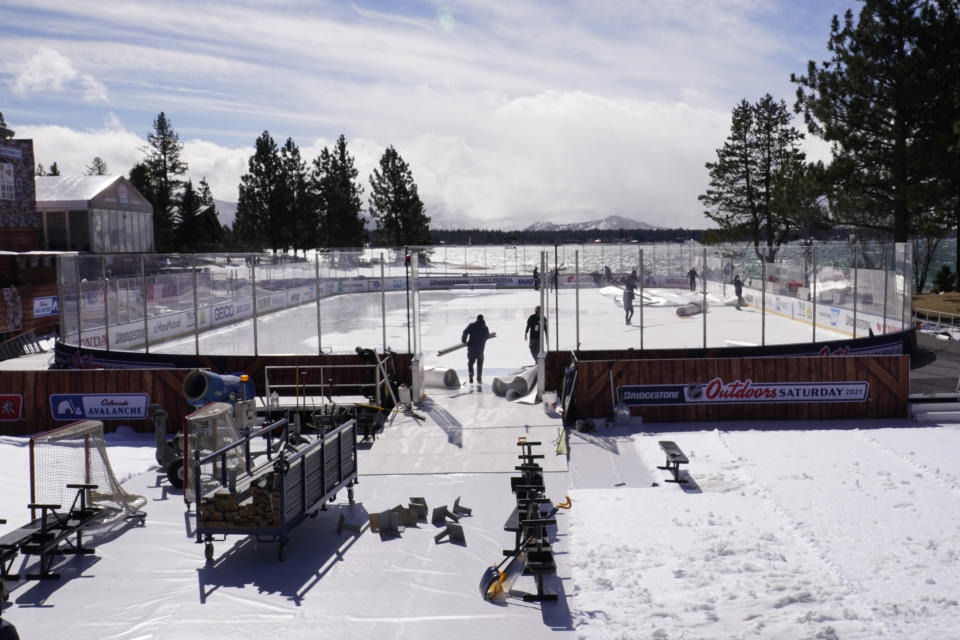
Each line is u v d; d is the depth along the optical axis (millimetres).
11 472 13352
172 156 105625
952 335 28594
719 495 11297
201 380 14484
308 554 9594
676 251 56312
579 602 7883
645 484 12148
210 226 90188
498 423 15914
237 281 37156
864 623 7246
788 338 27312
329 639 7344
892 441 14320
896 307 23312
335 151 93125
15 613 8078
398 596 8289
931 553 8898
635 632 7180
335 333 31594
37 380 16516
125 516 10969
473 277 60156
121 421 16500
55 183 43375
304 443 13305
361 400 16875
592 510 10742
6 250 36000
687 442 14594
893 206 40281
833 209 42031
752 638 7004
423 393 18453
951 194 38000
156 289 30156
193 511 11320
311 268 48125
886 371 16344
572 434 15367
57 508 9914
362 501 11555
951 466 12500
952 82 36938
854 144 39656
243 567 9219
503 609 7910
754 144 68938
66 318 24172
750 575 8398
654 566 8727
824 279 30234
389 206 94688
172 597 8391
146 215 47406
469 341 19750
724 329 30594
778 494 11219
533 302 46281
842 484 11664
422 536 10125
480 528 10320
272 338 30375
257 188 88062
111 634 7566
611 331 30547
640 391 16328
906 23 37375
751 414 16438
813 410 16406
